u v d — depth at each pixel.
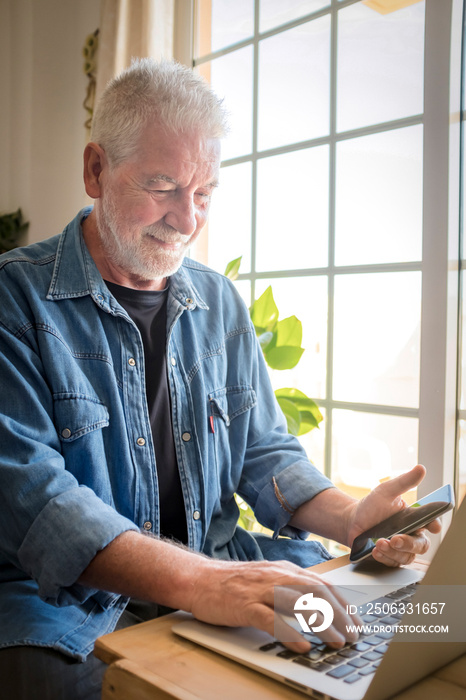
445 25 1.55
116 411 1.04
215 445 1.18
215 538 1.16
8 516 0.85
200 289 1.28
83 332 1.05
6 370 0.94
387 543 0.81
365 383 1.85
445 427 1.59
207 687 0.53
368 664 0.57
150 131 1.01
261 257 2.09
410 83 1.71
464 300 1.60
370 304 1.82
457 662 0.61
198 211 1.10
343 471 1.91
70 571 0.78
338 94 1.87
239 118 2.13
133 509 1.04
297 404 1.79
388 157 1.77
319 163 1.92
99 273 1.10
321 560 1.15
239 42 2.11
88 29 2.45
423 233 1.61
